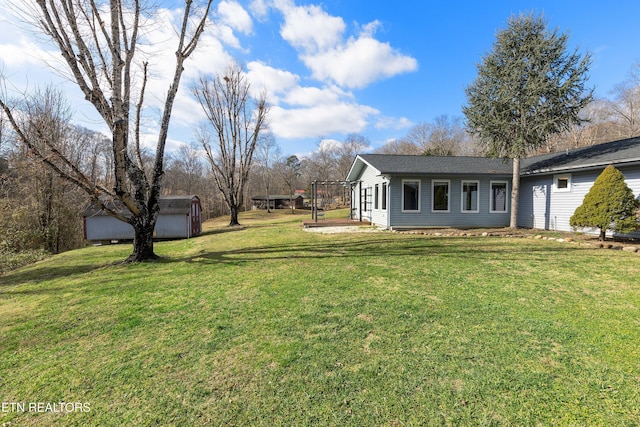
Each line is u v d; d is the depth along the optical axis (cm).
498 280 477
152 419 193
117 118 600
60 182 1283
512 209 1120
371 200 1482
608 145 1030
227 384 227
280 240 1009
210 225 2195
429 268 559
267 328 321
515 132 1027
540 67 959
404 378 227
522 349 265
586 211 816
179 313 373
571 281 465
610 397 201
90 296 457
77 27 612
